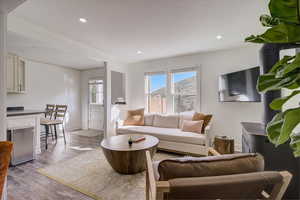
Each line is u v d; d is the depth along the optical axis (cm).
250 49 339
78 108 586
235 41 313
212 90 380
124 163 222
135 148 225
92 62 464
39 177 225
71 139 438
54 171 243
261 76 61
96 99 568
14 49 332
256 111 336
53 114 445
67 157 302
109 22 237
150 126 412
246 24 242
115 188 198
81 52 329
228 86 334
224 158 90
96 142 408
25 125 302
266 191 86
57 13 212
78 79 586
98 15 217
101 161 281
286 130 52
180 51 379
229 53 361
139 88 491
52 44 278
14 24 221
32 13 212
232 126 358
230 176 76
